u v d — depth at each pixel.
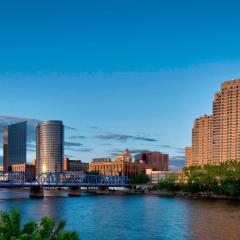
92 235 115.19
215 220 145.88
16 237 31.77
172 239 109.00
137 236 113.44
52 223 33.81
